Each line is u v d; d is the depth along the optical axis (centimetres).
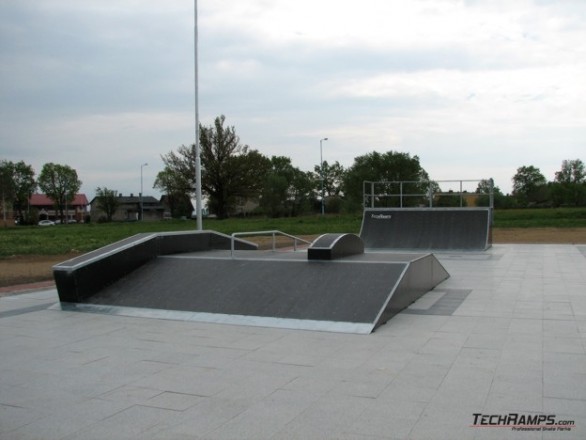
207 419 441
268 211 6669
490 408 451
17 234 3819
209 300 896
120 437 411
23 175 9294
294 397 487
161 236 1155
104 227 5075
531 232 3139
